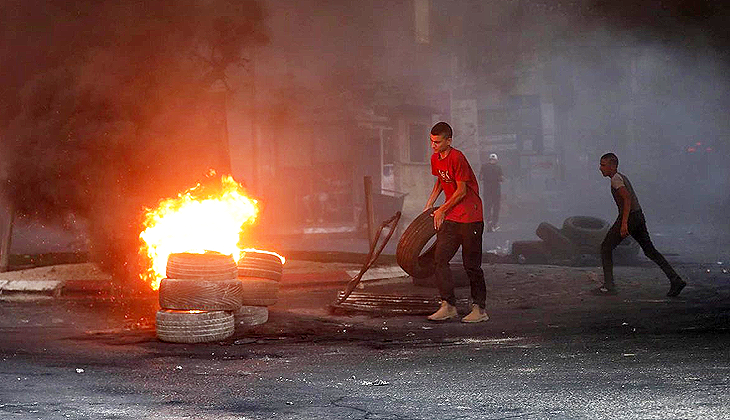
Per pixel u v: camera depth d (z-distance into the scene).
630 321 25.36
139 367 19.25
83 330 25.55
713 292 31.80
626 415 13.26
